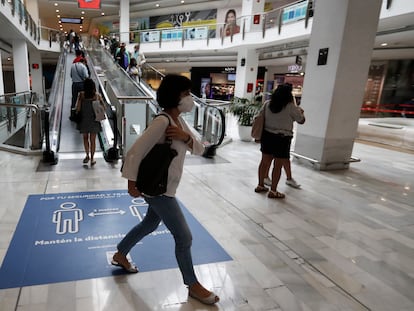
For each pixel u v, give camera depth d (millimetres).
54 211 3139
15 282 2053
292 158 6023
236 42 13586
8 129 6137
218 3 19109
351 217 3443
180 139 1668
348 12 4715
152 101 6715
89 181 4090
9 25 10641
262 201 3768
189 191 3973
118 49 13297
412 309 2025
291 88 3631
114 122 5137
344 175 5102
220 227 3020
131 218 3061
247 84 14938
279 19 11086
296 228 3102
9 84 26047
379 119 10797
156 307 1902
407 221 3408
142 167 1648
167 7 20828
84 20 27984
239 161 5660
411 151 7625
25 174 4266
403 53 12312
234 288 2127
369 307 2021
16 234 2656
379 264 2537
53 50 18688
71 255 2387
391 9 7055
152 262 2354
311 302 2031
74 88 6855
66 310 1835
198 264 2385
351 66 4980
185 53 18844
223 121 5980
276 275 2303
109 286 2064
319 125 5266
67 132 6617
